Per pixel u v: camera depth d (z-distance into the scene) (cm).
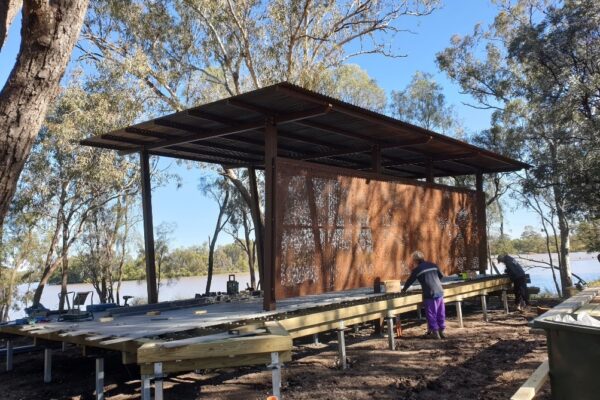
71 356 843
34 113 377
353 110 725
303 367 695
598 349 336
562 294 1747
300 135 896
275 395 452
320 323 649
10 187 370
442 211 1113
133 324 607
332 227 779
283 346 458
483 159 1170
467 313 1220
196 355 438
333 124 810
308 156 1054
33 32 374
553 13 1533
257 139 915
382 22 1577
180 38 1562
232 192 2123
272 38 1560
